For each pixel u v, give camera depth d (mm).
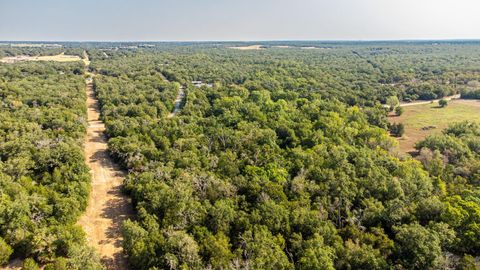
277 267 41312
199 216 50719
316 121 93812
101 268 43688
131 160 72438
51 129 88625
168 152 72812
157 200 54250
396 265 41844
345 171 62969
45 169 67062
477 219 46750
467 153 75250
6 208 48906
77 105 112125
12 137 77312
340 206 54094
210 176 60000
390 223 50094
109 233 53625
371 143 81062
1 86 119812
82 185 60000
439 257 41125
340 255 43406
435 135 88250
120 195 64750
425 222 50281
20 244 46500
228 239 47312
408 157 76500
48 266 42188
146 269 43312
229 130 86812
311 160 67500
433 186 60406
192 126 91062
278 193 55031
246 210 52688
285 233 48312
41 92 121312
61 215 51938
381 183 58312
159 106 115438
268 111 107938
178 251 43844
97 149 86000
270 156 70438
